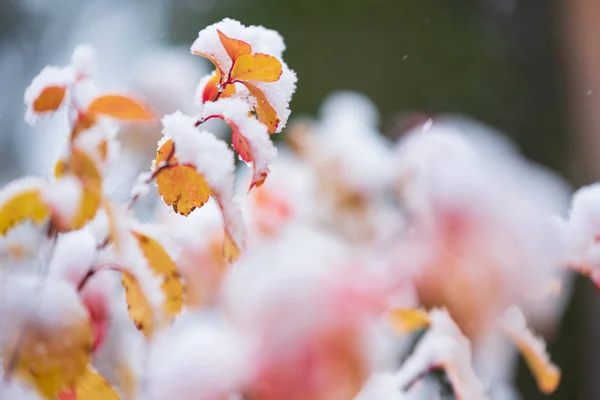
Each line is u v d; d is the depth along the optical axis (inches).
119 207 21.6
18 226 21.8
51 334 20.1
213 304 25.5
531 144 131.6
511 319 23.7
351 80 137.9
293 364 19.0
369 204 44.4
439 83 140.0
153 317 22.0
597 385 95.1
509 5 145.3
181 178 21.8
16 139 88.0
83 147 21.7
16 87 101.3
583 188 23.3
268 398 19.1
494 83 139.4
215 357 19.9
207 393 19.7
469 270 19.1
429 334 23.1
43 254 21.7
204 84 22.2
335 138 47.3
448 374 23.0
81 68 22.5
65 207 21.1
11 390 20.3
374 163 45.2
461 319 19.2
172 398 20.4
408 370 23.0
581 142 128.3
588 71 130.7
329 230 43.1
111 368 23.3
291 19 138.3
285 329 19.1
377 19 143.6
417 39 142.2
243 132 21.5
